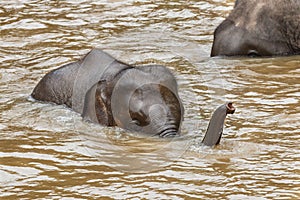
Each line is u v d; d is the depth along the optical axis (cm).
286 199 1302
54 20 2408
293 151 1484
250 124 1611
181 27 2334
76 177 1398
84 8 2528
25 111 1708
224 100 1738
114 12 2481
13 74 1941
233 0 2597
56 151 1509
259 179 1373
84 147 1527
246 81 1881
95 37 2239
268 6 2147
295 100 1753
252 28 2127
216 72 1934
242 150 1488
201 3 2569
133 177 1393
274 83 1873
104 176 1401
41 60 2047
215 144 1499
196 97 1728
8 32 2300
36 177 1401
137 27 2327
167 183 1367
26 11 2505
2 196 1329
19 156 1485
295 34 2134
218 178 1380
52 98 1748
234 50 2103
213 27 2344
